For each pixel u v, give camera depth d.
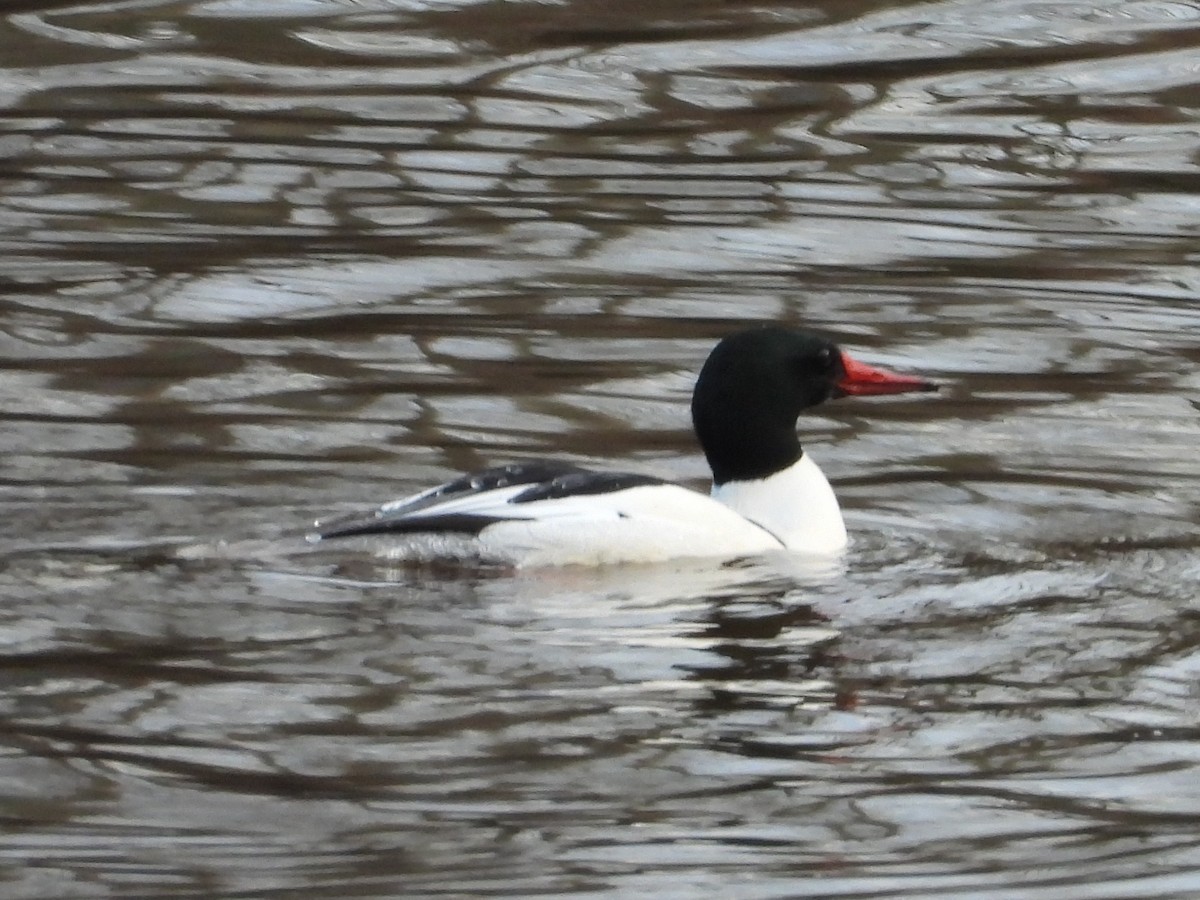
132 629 10.73
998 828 8.97
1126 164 20.08
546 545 11.92
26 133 20.59
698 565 12.20
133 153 20.22
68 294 17.05
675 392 15.34
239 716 9.77
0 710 9.78
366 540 11.91
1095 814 9.08
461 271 17.66
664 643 10.81
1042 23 23.67
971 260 18.00
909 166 20.02
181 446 14.03
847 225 18.67
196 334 16.28
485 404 15.03
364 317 16.66
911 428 14.73
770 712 9.98
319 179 19.70
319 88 21.83
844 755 9.55
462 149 20.36
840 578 11.92
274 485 13.38
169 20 23.64
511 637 10.82
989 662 10.62
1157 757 9.57
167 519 12.64
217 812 8.97
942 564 12.30
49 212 18.91
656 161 20.06
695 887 8.49
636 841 8.80
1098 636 10.98
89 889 8.38
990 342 16.33
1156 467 13.97
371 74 22.16
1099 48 22.95
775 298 17.17
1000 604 11.52
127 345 16.00
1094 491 13.55
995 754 9.61
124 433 14.25
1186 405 15.07
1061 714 10.01
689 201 19.20
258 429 14.39
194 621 10.88
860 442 14.48
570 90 21.77
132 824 8.84
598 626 11.02
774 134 20.70
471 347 16.09
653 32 23.36
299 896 8.37
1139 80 22.11
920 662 10.62
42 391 15.02
